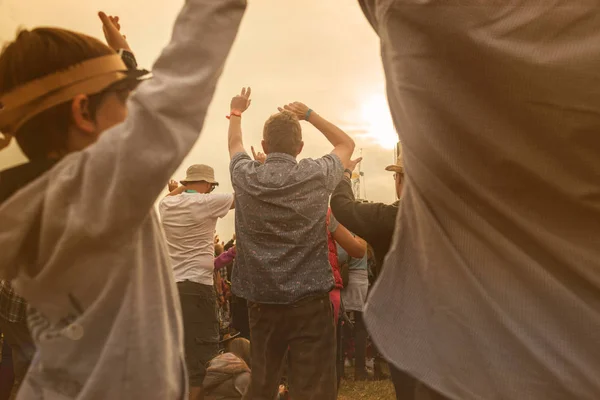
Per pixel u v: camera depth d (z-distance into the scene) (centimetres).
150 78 88
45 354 88
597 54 104
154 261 93
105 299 87
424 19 111
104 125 94
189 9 91
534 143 108
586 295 107
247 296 242
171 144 84
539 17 106
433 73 112
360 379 455
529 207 109
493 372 107
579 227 108
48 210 83
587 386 103
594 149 106
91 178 82
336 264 300
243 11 94
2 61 93
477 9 108
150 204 85
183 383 94
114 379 85
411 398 139
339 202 204
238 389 288
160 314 91
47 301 88
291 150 246
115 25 115
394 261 119
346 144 251
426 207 114
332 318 242
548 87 106
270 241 237
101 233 83
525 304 108
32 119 92
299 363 235
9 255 85
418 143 113
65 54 92
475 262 111
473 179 111
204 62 89
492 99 110
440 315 112
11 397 256
